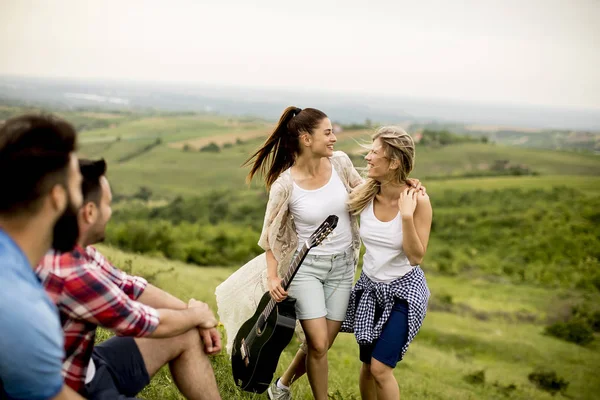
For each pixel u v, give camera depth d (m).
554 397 26.78
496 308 49.69
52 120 1.95
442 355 27.81
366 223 3.87
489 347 35.59
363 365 4.00
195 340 2.84
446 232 90.94
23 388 1.92
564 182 143.75
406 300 3.71
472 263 71.88
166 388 3.88
